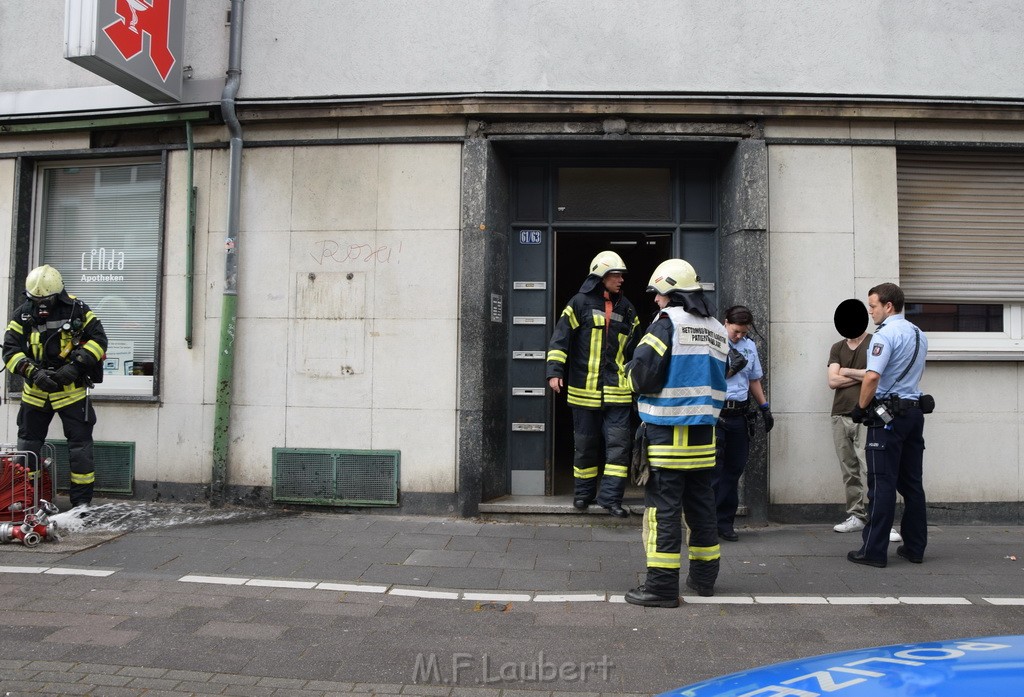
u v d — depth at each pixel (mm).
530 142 7262
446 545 6227
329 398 7344
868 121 7223
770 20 7176
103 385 7953
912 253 7445
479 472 7070
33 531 5996
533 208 7695
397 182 7340
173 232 7668
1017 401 7156
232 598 4988
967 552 6145
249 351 7457
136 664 3969
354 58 7352
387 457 7230
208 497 7477
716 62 7164
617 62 7168
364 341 7328
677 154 7559
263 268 7477
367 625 4559
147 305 7969
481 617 4703
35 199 8219
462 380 7137
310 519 7008
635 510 6984
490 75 7219
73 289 8125
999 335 7516
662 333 4891
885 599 5020
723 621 4637
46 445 7348
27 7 7949
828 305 7148
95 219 8125
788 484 7078
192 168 7609
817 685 1963
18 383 7945
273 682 3801
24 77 7922
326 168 7434
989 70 7203
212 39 7551
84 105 7746
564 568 5664
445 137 7277
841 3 7195
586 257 7996
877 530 5676
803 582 5371
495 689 3754
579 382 6973
